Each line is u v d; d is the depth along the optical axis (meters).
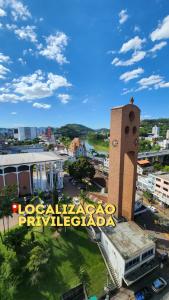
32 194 71.38
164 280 37.84
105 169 116.38
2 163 67.38
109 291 35.75
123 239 41.41
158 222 58.84
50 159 74.62
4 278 34.53
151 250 39.72
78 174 81.38
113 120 50.94
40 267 36.38
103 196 70.56
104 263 41.44
